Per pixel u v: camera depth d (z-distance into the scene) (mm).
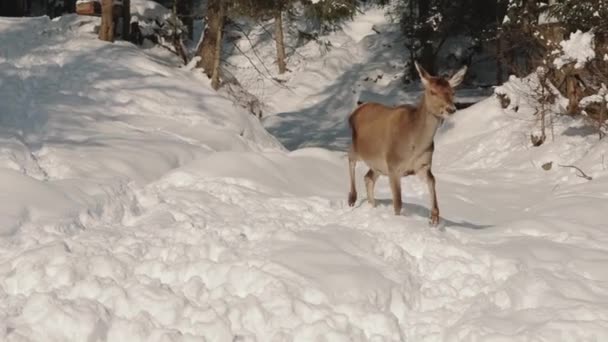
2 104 12156
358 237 7125
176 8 19734
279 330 5340
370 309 5598
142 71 15680
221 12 16797
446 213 9898
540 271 6531
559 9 16516
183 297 5660
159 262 6188
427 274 6656
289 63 29359
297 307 5539
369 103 9031
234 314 5488
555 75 16812
